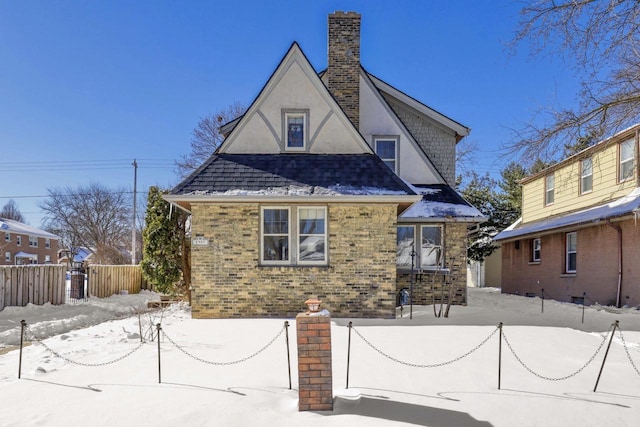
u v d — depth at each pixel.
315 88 13.21
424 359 7.04
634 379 6.08
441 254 14.36
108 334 9.67
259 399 5.18
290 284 11.66
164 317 12.05
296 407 4.95
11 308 14.86
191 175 12.12
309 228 11.95
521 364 6.76
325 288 11.64
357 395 5.33
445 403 5.07
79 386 5.71
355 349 7.71
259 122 13.17
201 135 34.00
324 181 11.98
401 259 14.55
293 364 6.76
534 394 5.41
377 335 9.01
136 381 5.91
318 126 13.14
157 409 4.88
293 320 11.02
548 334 9.22
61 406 5.00
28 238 48.22
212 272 11.69
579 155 12.22
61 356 7.33
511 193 27.12
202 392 5.43
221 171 12.31
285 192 11.54
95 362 6.98
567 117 10.45
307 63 13.22
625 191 14.73
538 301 17.00
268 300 11.66
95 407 4.95
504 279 23.41
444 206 14.49
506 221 27.53
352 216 11.73
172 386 5.67
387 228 11.70
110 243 47.56
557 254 18.06
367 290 11.59
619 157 15.02
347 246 11.67
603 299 14.98
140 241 48.34
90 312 15.53
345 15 15.36
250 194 11.46
